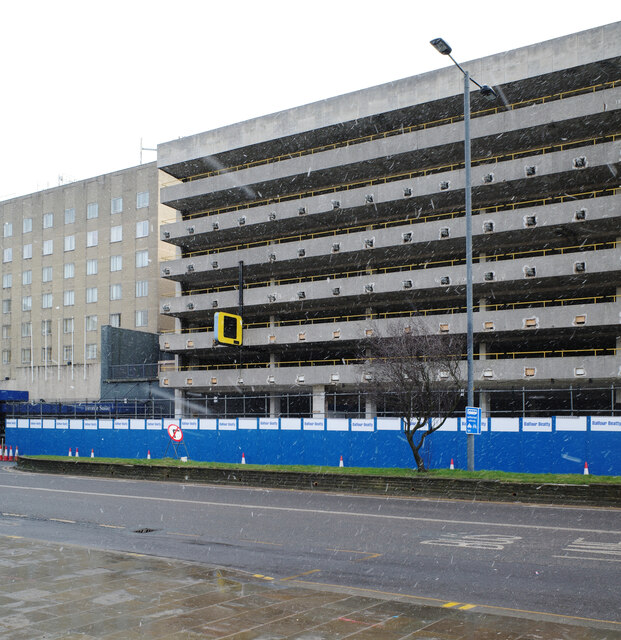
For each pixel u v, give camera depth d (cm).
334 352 5266
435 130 4272
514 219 4053
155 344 5966
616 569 1145
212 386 5097
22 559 1175
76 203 6600
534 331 4091
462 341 3738
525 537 1467
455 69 4259
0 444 5181
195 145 5312
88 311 6384
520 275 4034
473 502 2198
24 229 6912
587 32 3894
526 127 3997
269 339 4844
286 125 4888
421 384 2773
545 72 3994
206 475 2952
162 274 5425
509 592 996
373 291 4494
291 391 5162
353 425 3097
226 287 5684
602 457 2542
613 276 3922
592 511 1934
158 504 2116
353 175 4812
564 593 987
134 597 913
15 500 2231
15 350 6794
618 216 3781
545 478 2311
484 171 4116
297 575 1119
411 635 743
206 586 977
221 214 5153
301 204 4766
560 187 4153
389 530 1580
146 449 3847
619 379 3894
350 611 844
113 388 5653
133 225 6231
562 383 4112
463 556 1266
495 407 5266
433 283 4300
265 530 1596
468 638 734
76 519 1802
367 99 4562
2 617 816
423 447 2911
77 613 834
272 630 762
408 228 4391
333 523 1698
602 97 3806
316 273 5206
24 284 6838
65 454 4238
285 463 3288
